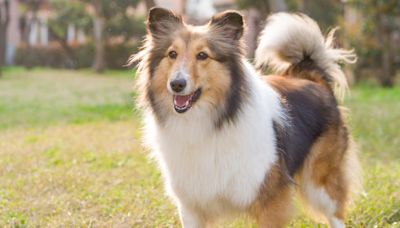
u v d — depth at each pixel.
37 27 51.81
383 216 6.85
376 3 25.12
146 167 9.37
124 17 41.00
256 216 5.41
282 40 6.79
